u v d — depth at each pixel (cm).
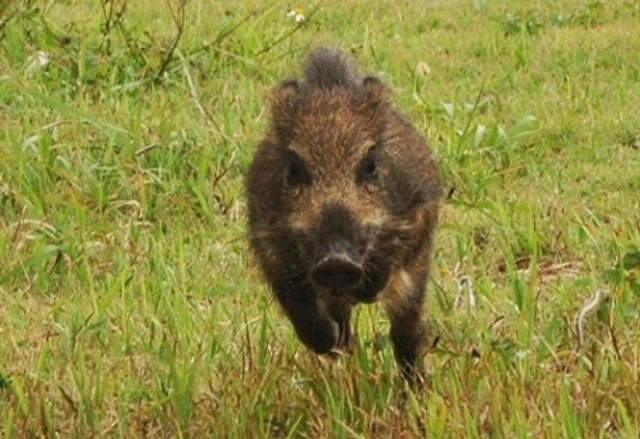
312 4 2656
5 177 1666
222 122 1867
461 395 1114
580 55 2283
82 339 1302
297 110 1116
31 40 2148
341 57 1183
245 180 1195
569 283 1419
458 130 1853
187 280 1444
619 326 1258
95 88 2022
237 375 1202
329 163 1080
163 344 1233
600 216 1627
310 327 1141
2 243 1511
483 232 1585
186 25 2377
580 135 1903
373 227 1074
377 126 1115
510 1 2730
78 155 1702
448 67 2259
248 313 1351
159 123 1831
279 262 1124
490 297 1355
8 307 1413
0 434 1140
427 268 1204
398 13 2633
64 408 1190
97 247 1522
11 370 1264
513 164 1783
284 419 1137
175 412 1138
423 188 1166
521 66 2264
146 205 1627
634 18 2606
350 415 1120
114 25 2188
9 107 1888
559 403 1098
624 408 1072
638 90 2119
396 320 1189
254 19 2473
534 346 1234
